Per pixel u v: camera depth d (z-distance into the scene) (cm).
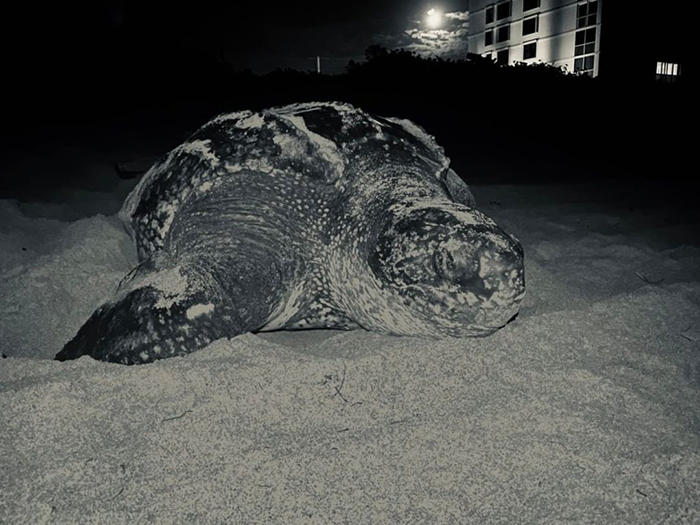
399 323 109
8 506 67
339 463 75
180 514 67
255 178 134
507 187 285
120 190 248
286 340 133
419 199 111
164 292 103
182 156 150
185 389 86
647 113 525
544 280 152
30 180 261
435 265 96
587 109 537
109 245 166
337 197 129
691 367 113
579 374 96
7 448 75
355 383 91
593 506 71
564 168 350
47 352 122
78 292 139
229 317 104
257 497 69
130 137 356
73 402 82
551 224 221
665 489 74
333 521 67
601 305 133
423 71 625
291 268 125
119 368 90
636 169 349
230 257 117
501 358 100
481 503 70
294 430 81
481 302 95
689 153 402
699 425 92
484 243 93
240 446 77
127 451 75
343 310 127
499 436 81
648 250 183
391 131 145
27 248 171
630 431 85
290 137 136
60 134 351
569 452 78
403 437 80
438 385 92
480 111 515
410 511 69
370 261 108
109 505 67
